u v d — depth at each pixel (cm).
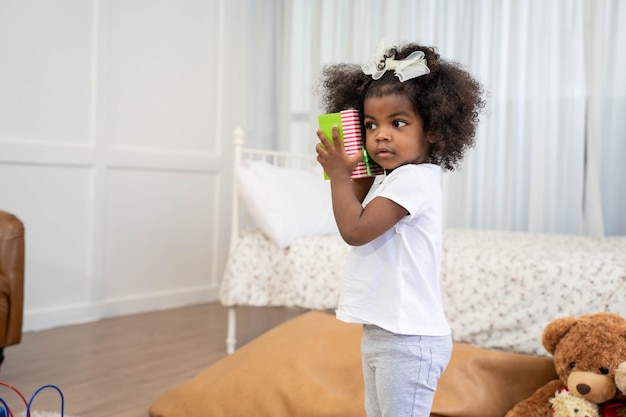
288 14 367
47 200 291
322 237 243
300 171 262
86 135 304
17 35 277
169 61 341
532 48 286
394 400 109
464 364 165
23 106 280
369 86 115
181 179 350
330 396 164
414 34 320
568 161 280
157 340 271
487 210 299
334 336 190
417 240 111
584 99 272
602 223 268
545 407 152
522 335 183
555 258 185
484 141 299
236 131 249
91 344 261
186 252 355
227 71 372
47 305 292
